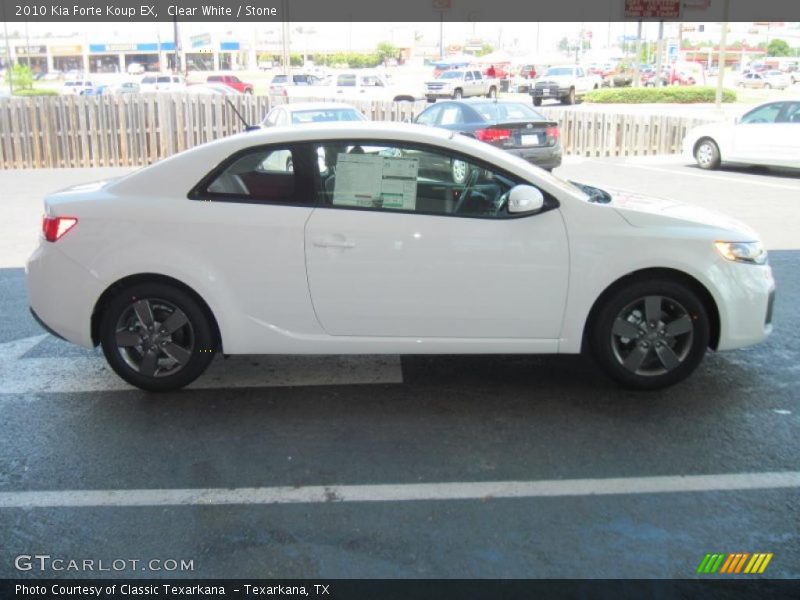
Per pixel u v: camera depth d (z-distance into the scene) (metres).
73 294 4.73
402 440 4.34
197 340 4.83
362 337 4.74
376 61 92.31
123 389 5.10
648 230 4.62
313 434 4.43
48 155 18.69
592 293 4.64
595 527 3.47
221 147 4.74
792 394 4.88
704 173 15.53
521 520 3.53
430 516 3.58
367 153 4.68
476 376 5.26
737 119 15.66
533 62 63.78
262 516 3.60
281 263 4.63
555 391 4.98
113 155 18.88
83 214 4.70
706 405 4.73
